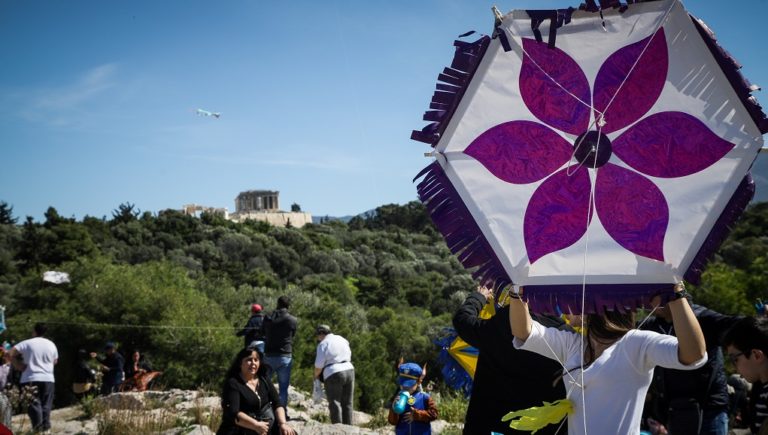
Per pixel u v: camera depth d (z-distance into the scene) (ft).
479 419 10.73
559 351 7.88
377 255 276.62
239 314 102.83
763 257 91.20
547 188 7.82
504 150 8.02
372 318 153.38
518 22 7.93
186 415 31.86
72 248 168.35
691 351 6.79
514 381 10.52
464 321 10.91
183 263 194.80
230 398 17.42
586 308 7.45
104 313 80.69
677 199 7.32
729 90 7.13
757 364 8.63
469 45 8.11
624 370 7.11
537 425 7.35
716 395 11.49
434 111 8.21
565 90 7.81
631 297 7.32
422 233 384.68
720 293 83.56
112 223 232.94
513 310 7.88
